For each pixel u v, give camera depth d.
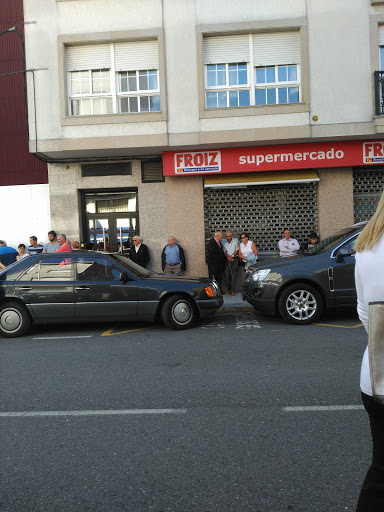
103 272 8.15
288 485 2.86
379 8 11.51
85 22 11.95
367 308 1.74
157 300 8.05
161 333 7.91
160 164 12.89
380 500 1.70
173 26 11.84
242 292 9.17
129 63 12.18
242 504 2.68
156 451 3.38
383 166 12.50
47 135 12.03
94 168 13.05
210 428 3.77
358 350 6.17
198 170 12.33
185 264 12.66
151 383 5.02
